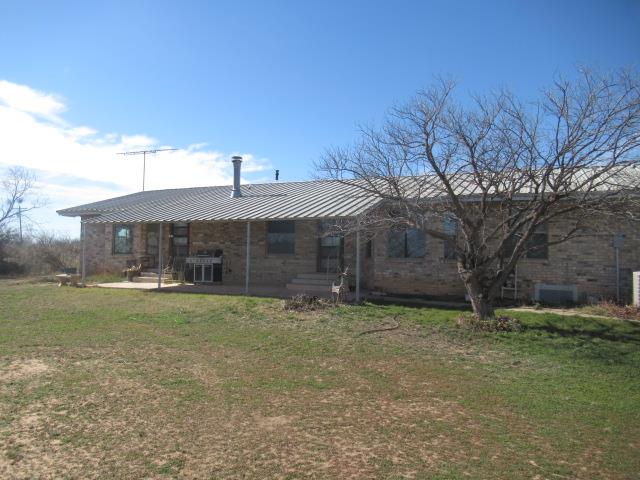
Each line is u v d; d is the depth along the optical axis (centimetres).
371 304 1366
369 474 489
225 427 604
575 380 812
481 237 1314
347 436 582
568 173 1045
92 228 2353
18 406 671
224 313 1327
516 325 1098
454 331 1091
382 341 1041
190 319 1281
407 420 635
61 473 487
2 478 476
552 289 1441
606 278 1386
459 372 849
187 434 582
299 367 870
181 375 818
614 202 1006
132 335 1115
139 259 2181
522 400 716
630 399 727
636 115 953
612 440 584
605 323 1125
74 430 591
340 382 789
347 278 1512
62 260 3020
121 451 536
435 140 1120
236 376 815
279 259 1856
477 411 671
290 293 1587
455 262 1553
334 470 496
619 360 908
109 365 875
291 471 494
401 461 519
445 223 1461
